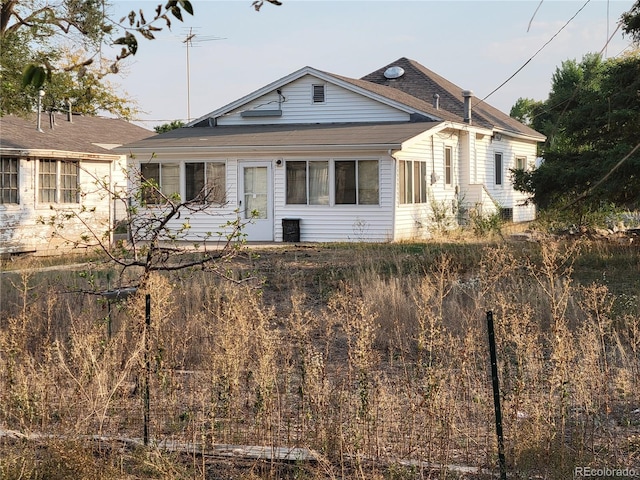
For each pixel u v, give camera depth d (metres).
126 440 5.90
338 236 22.05
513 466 5.26
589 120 17.98
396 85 32.16
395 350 8.81
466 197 27.16
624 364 6.95
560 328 6.58
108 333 7.98
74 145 22.83
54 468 5.29
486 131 28.62
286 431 6.24
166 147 22.70
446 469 5.25
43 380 6.39
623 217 24.53
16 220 20.53
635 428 6.07
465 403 6.30
